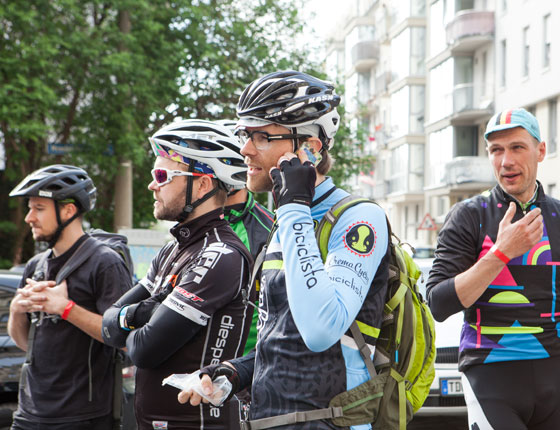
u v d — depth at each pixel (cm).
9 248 1867
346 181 2000
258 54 1784
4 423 480
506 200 316
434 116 3641
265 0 1834
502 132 312
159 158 271
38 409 319
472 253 313
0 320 497
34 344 323
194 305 245
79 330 320
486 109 3106
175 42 1673
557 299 306
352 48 5038
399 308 214
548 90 2592
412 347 214
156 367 252
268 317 213
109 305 323
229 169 269
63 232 332
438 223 3716
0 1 1463
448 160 3462
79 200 334
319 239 210
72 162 1648
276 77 217
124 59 1511
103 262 327
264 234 358
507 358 304
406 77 3988
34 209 333
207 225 267
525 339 303
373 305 210
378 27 4753
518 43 2844
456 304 293
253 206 364
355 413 203
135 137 1559
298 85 214
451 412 590
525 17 2773
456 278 295
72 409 318
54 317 320
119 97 1546
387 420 208
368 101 4681
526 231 280
